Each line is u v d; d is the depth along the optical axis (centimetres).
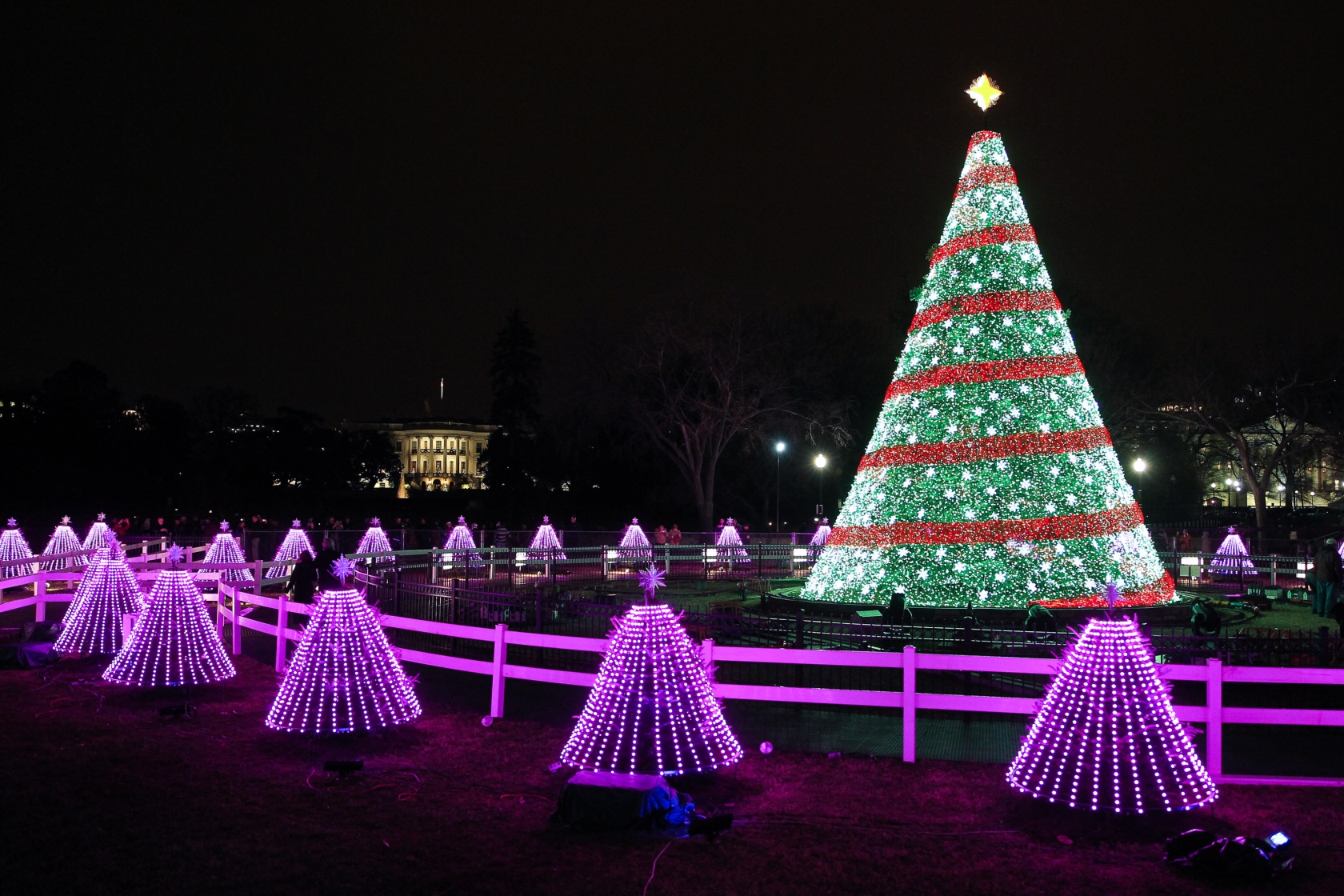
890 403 1906
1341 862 725
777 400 5778
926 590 1742
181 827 798
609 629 1588
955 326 1836
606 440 6350
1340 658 1143
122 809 841
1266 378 6131
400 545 3962
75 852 743
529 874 707
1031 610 1559
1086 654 838
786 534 4597
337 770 932
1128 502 1809
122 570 1614
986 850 751
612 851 749
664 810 799
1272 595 2486
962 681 1269
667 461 6994
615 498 7088
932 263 1944
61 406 7431
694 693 922
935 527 1759
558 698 1266
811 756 996
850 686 1245
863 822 806
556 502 7231
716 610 2023
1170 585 1822
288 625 1570
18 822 805
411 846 759
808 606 1908
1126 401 5859
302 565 2058
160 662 1314
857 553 1852
